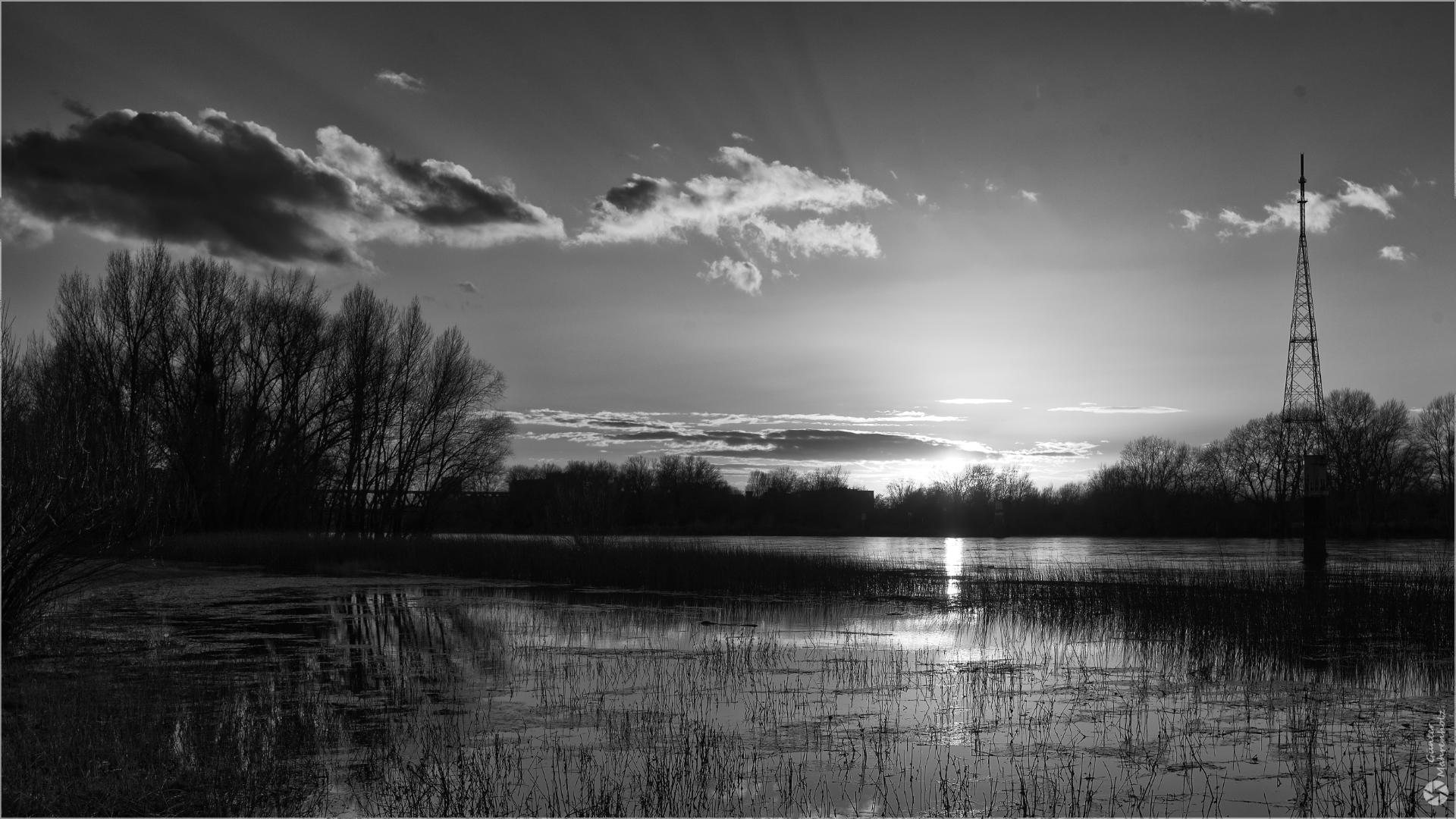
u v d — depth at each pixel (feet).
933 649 66.69
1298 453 280.51
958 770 38.83
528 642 69.46
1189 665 61.11
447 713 47.21
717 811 34.19
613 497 169.99
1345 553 200.54
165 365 162.71
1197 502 375.04
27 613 60.18
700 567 118.62
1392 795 36.37
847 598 100.17
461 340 193.16
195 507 151.64
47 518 57.82
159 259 165.48
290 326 175.73
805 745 41.93
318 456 178.40
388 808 33.94
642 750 41.09
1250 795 36.32
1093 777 38.29
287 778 36.78
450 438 190.90
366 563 137.18
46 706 43.57
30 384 78.69
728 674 57.11
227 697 50.37
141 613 85.76
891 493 429.79
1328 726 46.01
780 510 424.46
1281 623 77.10
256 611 87.20
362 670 58.13
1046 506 405.18
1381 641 70.49
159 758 37.52
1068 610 87.86
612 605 93.61
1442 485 334.44
